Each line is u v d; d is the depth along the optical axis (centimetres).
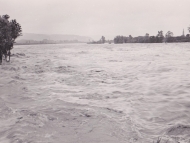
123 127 469
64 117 528
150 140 404
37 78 1248
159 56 2991
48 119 508
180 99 718
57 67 1855
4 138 392
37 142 373
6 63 2138
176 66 1694
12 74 1388
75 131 434
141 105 664
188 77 1152
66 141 383
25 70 1633
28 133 415
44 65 2042
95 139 398
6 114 542
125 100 732
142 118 540
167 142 394
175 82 1019
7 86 972
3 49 2083
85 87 983
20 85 1010
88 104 674
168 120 524
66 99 743
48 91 886
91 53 4475
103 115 550
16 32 2348
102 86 1001
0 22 2059
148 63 2034
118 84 1047
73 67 1864
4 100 711
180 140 404
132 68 1700
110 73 1454
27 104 664
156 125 489
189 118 536
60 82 1121
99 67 1842
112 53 4244
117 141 393
